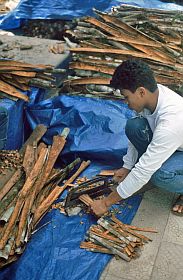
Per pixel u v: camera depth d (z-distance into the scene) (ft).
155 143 8.38
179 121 8.32
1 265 9.04
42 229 9.73
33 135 12.83
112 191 9.89
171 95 8.61
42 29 20.11
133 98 8.34
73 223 9.85
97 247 9.21
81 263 8.94
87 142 12.07
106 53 14.20
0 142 12.29
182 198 10.28
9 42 16.98
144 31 15.12
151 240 9.42
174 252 9.16
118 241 9.23
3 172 11.38
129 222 9.89
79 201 10.28
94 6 20.03
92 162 11.89
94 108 13.05
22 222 9.52
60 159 12.31
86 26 15.08
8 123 12.55
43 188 10.73
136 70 8.02
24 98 13.34
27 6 20.15
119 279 8.61
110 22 15.01
